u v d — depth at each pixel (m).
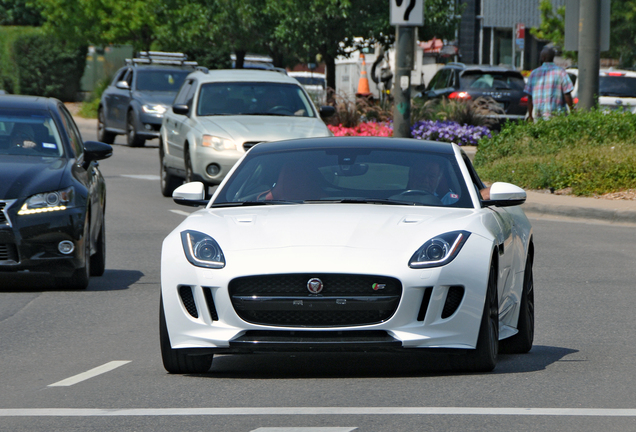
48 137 29.83
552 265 32.53
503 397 16.20
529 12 133.38
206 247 17.75
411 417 14.95
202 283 17.38
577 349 20.84
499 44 133.62
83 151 31.56
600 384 17.22
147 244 36.72
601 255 34.50
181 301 17.73
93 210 28.97
